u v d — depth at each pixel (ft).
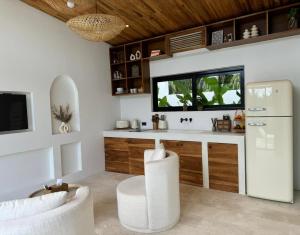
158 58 14.98
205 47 12.75
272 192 10.09
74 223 4.87
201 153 12.25
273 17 11.66
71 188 8.95
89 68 14.96
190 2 10.90
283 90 9.62
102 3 10.94
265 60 11.92
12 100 10.94
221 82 13.62
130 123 17.21
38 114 11.85
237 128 12.52
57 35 12.91
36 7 11.76
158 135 13.64
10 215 4.41
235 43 12.05
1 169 10.54
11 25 10.75
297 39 11.09
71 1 8.68
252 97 10.33
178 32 13.74
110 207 10.16
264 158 10.18
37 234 4.34
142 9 11.55
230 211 9.42
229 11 11.57
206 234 7.79
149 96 16.19
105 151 15.99
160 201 8.02
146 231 8.07
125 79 16.17
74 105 14.26
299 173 11.40
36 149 11.84
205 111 14.05
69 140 13.56
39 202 4.66
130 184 9.21
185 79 14.89
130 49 16.49
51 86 12.85
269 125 9.97
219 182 11.82
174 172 8.41
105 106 16.22
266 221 8.52
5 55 10.50
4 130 10.65
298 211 9.21
